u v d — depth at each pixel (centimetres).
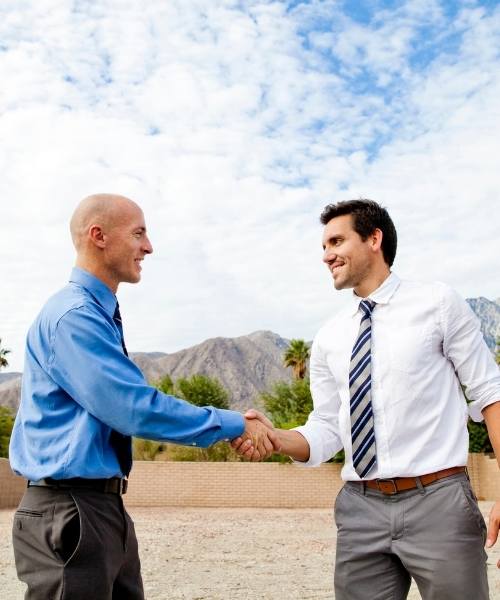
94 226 295
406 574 292
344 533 295
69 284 295
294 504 2314
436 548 270
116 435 280
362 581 289
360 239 307
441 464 276
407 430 282
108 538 264
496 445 281
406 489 279
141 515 1766
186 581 683
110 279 301
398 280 306
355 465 288
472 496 276
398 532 278
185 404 279
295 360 4641
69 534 259
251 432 304
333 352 314
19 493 2183
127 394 263
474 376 288
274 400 2805
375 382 290
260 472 2342
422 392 284
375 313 300
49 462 262
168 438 271
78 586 254
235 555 890
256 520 1584
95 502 263
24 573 267
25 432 274
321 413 335
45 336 277
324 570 755
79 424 265
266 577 707
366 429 287
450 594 267
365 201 312
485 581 271
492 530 268
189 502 2325
